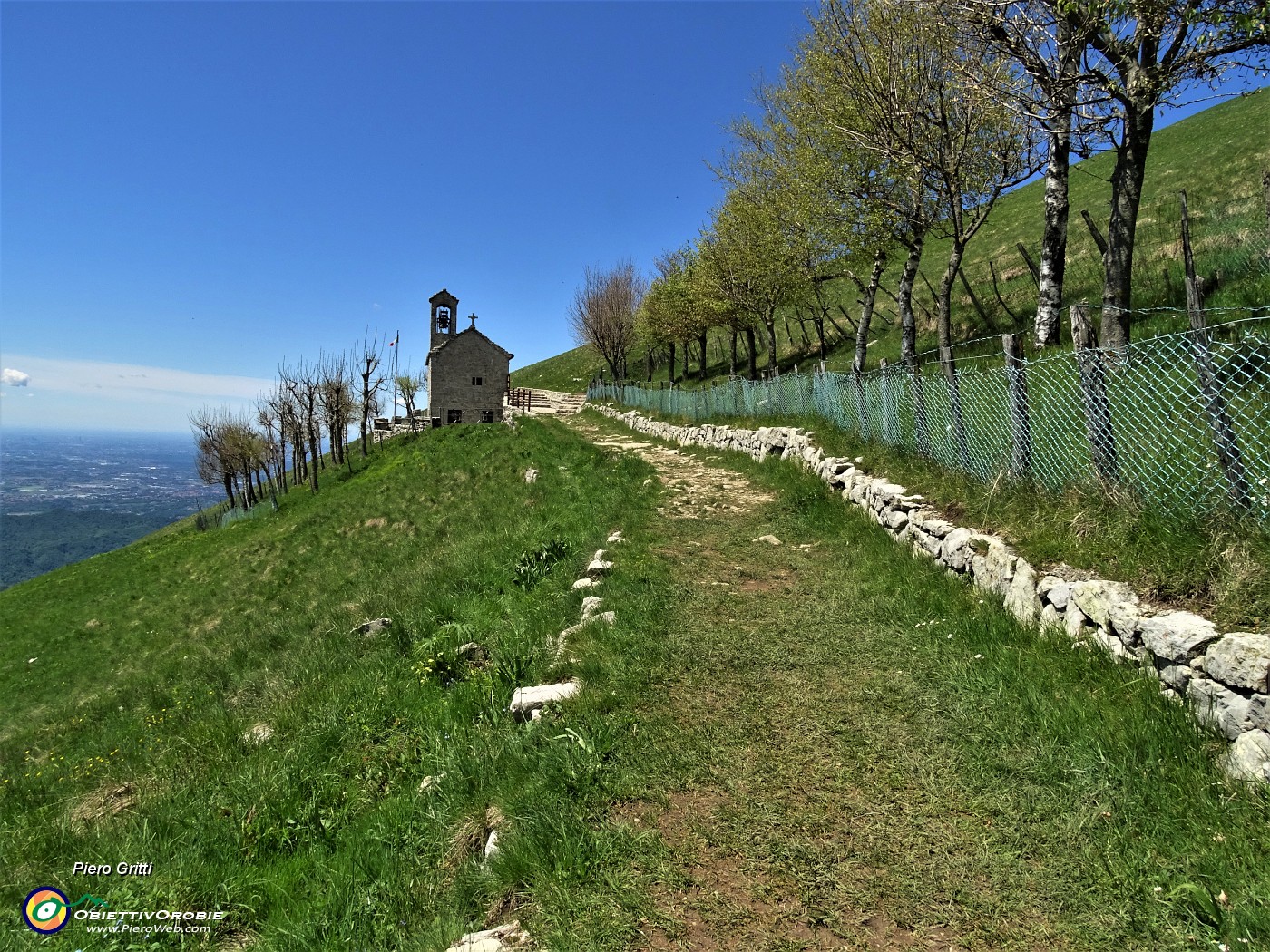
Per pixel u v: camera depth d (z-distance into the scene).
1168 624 3.52
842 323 31.03
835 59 12.17
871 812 3.22
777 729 3.99
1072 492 5.17
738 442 15.78
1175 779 3.09
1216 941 2.36
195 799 5.49
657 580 6.73
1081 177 28.16
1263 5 5.75
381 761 5.22
